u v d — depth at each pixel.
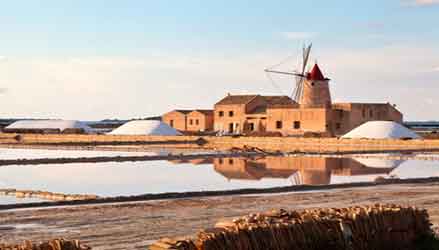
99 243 15.32
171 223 18.44
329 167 42.06
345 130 80.88
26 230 17.27
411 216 13.92
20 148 67.75
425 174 36.62
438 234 15.31
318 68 89.06
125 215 20.06
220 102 96.31
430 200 23.41
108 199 24.06
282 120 84.44
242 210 21.14
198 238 11.62
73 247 10.98
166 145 71.62
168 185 32.94
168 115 103.94
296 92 98.88
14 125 118.00
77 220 19.05
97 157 51.34
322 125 79.75
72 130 99.75
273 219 12.73
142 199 24.44
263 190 27.06
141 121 91.81
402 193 25.86
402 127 72.94
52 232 16.92
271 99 94.50
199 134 87.25
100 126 167.75
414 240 13.78
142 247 14.80
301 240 12.20
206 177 36.53
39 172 40.25
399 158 49.97
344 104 81.44
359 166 42.66
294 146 67.81
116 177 37.16
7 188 31.58
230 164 45.41
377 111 83.88
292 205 22.27
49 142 78.69
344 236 12.71
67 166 44.62
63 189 31.45
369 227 13.20
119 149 65.06
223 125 94.81
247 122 91.38
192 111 101.50
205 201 23.62
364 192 26.30
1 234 16.59
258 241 11.77
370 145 64.25
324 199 23.98
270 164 44.94
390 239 13.41
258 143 70.75
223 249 11.41
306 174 37.41
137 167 43.62
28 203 22.91
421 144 62.28
